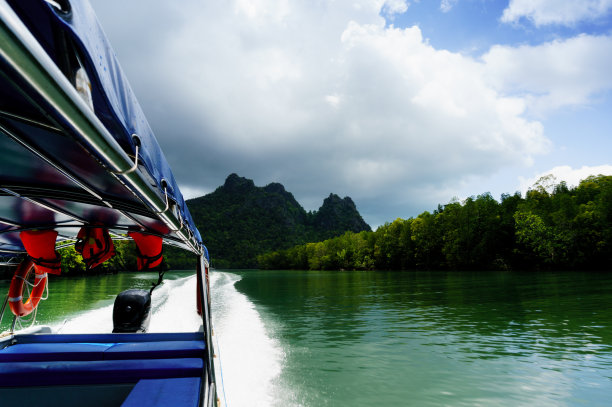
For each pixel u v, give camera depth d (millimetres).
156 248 4270
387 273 64938
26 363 3043
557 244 50188
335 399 5746
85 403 2787
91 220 4078
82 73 1150
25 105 1432
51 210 3434
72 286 27797
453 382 6625
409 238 78250
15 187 2738
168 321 12219
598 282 28234
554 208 58625
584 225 49875
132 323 4906
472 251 62719
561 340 9797
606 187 53938
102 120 1429
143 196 1728
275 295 24406
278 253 150875
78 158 2064
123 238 5191
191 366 2982
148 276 48594
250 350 8688
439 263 71125
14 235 4297
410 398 5855
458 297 20734
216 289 29734
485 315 14141
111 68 1343
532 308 15570
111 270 54344
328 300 20766
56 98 879
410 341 9898
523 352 8656
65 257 29344
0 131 1713
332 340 10008
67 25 939
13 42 685
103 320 12125
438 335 10680
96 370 2857
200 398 2590
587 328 11227
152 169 1848
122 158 1318
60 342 3799
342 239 111500
